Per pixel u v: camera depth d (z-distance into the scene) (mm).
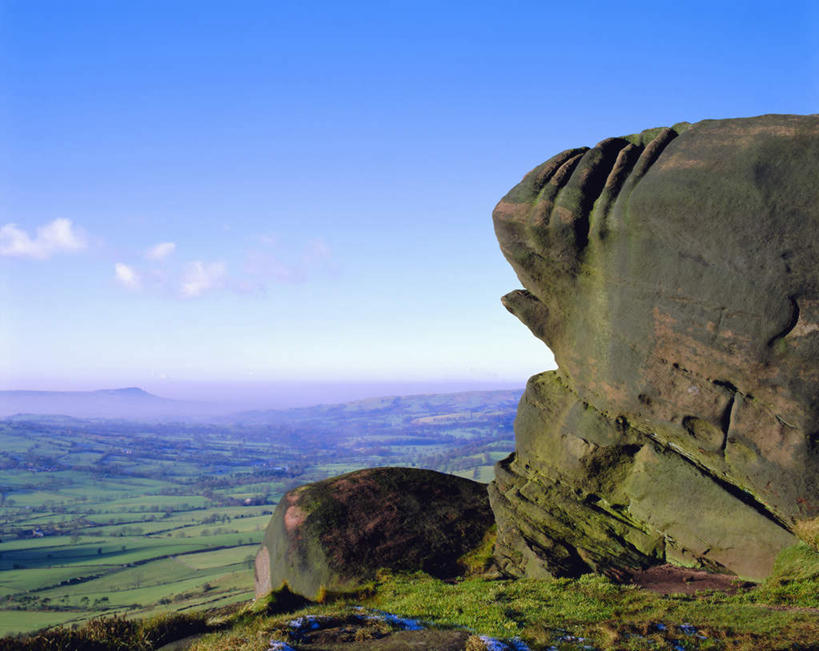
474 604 21703
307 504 32125
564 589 23156
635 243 23250
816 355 19375
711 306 21266
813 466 20219
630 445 26016
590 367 26297
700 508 23938
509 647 16500
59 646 18188
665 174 22094
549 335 28438
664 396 23438
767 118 21188
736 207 20234
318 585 27516
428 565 28422
